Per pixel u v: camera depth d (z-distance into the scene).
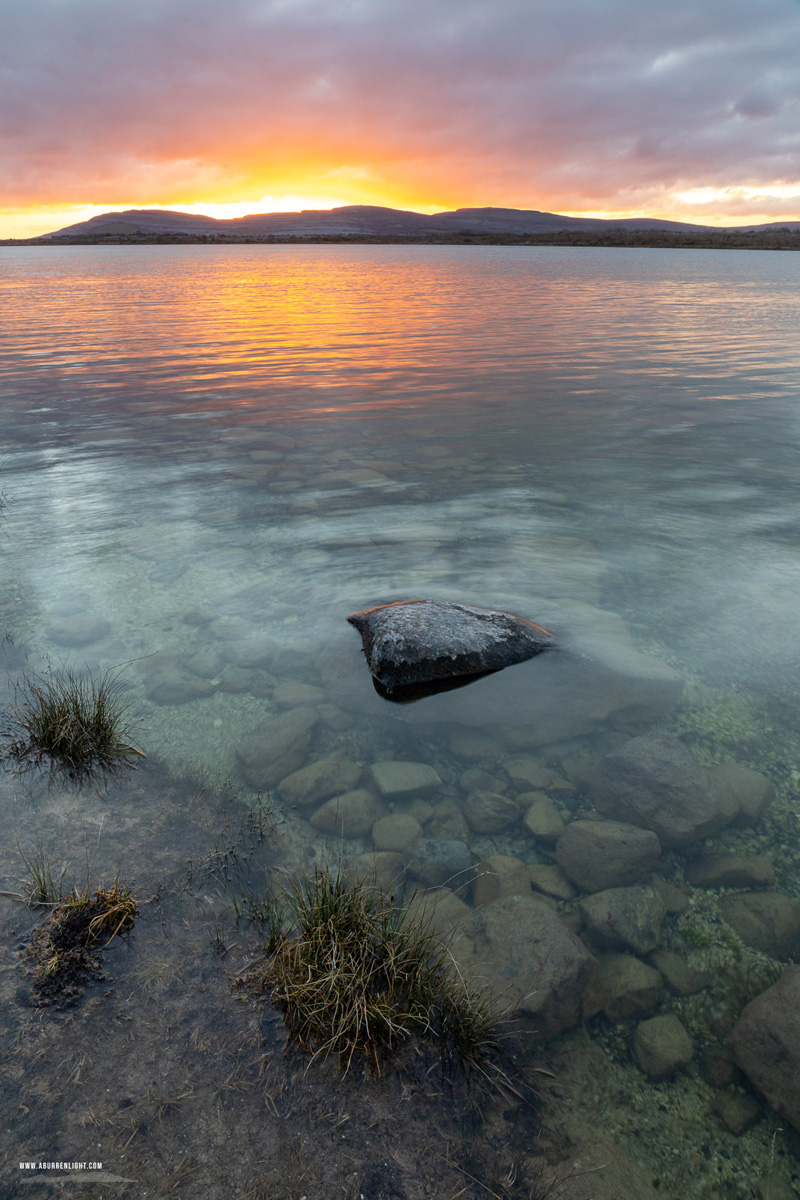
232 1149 2.24
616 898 3.42
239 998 2.75
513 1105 2.50
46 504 8.45
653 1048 2.79
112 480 9.30
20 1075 2.41
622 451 10.57
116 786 3.94
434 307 30.59
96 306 31.81
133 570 6.76
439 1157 2.29
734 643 5.66
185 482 9.26
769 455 10.36
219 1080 2.45
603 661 5.33
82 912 3.06
